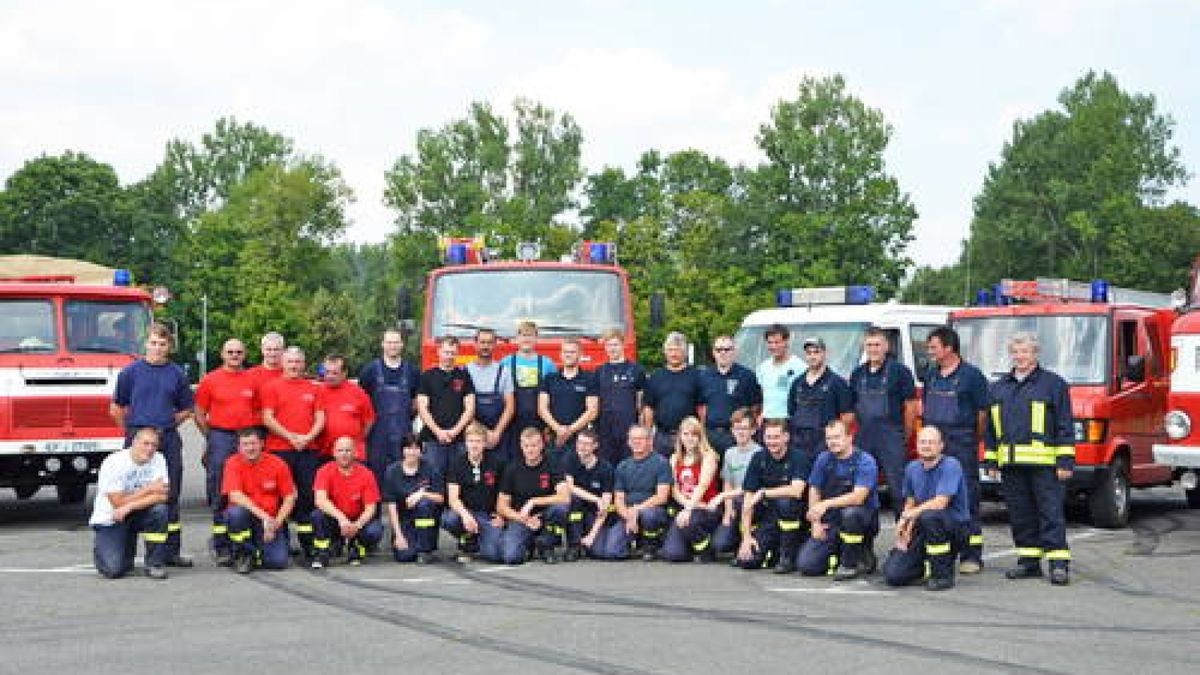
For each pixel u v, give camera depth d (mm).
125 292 16266
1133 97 90062
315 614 9742
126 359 15875
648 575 11797
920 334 17781
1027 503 11688
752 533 12312
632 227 67625
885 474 12852
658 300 16875
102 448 15531
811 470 12070
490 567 12312
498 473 12758
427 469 12742
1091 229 82062
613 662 8078
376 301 93688
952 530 10992
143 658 8219
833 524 11797
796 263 65125
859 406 12969
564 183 81688
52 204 85062
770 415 14773
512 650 8438
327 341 87625
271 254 88000
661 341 65188
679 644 8617
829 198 67188
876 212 65312
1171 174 88250
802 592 10828
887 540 14211
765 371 14930
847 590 10945
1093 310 16344
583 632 9023
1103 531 15586
